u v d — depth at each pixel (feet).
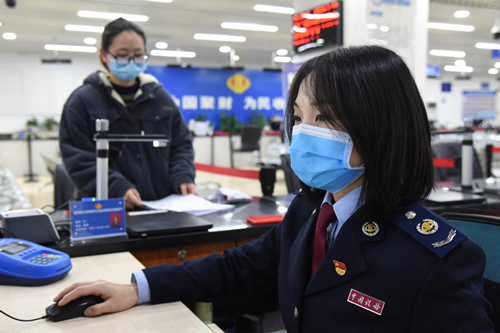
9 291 3.26
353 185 2.44
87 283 2.96
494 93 55.77
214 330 2.83
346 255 2.24
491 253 3.05
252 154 33.81
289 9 23.68
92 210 4.41
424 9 11.91
